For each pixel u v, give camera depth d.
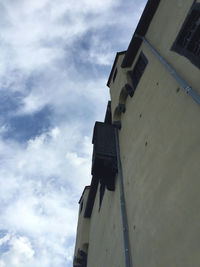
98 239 12.52
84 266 16.39
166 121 6.08
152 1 9.36
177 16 7.27
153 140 6.66
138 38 10.44
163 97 6.69
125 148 9.88
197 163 4.21
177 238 4.22
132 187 7.67
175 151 5.17
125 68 11.48
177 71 6.15
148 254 5.21
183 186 4.49
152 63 8.50
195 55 5.60
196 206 3.92
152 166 6.27
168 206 4.86
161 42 8.12
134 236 6.43
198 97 4.59
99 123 12.93
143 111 8.30
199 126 4.46
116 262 7.91
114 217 9.55
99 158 10.90
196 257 3.57
